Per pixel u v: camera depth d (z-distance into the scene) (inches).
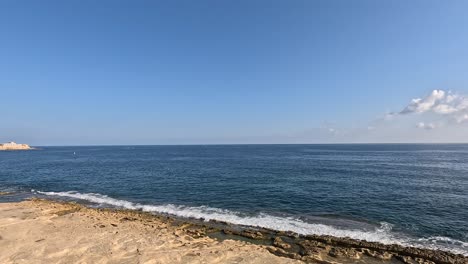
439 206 877.2
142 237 495.8
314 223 698.8
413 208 852.0
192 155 4133.9
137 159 3225.9
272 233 597.3
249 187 1209.4
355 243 535.5
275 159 3065.9
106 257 390.0
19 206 789.9
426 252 491.2
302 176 1563.7
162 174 1695.4
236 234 585.9
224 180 1417.3
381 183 1314.0
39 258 380.8
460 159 2984.7
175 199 996.6
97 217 674.2
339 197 1002.1
